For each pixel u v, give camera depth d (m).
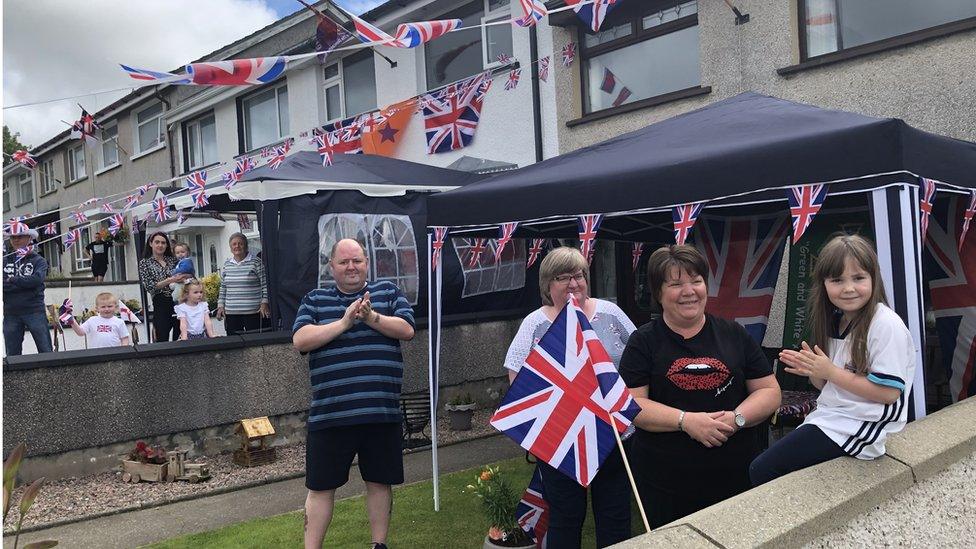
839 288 2.66
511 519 3.67
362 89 12.59
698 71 8.20
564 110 9.33
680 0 8.28
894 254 3.10
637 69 8.79
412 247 7.81
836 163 3.26
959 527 2.80
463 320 7.95
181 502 5.19
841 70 6.89
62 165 20.97
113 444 5.84
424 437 6.75
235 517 4.82
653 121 8.38
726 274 5.67
